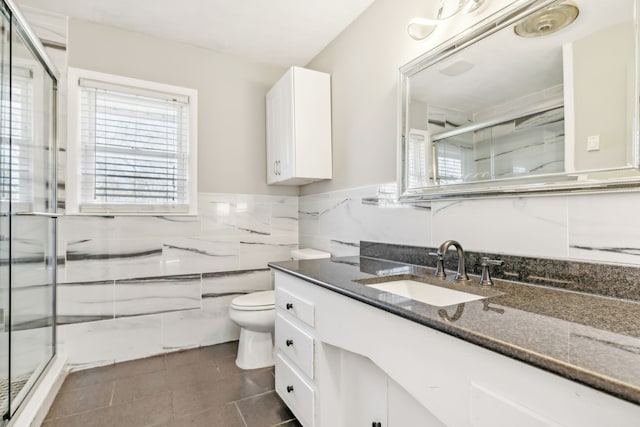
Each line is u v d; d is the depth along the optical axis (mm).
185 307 2338
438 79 1467
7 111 1392
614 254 945
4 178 1367
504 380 634
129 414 1573
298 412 1423
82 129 2055
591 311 819
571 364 524
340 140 2209
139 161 2221
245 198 2576
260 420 1538
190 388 1812
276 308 1690
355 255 2053
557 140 1054
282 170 2330
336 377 1310
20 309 1503
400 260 1706
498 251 1252
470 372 701
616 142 921
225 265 2486
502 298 957
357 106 2043
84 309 2037
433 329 782
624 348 586
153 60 2270
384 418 1118
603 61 951
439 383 779
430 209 1538
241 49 2453
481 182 1288
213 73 2475
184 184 2359
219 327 2451
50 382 1682
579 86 1002
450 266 1430
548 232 1099
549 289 1069
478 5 1292
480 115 1293
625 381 467
